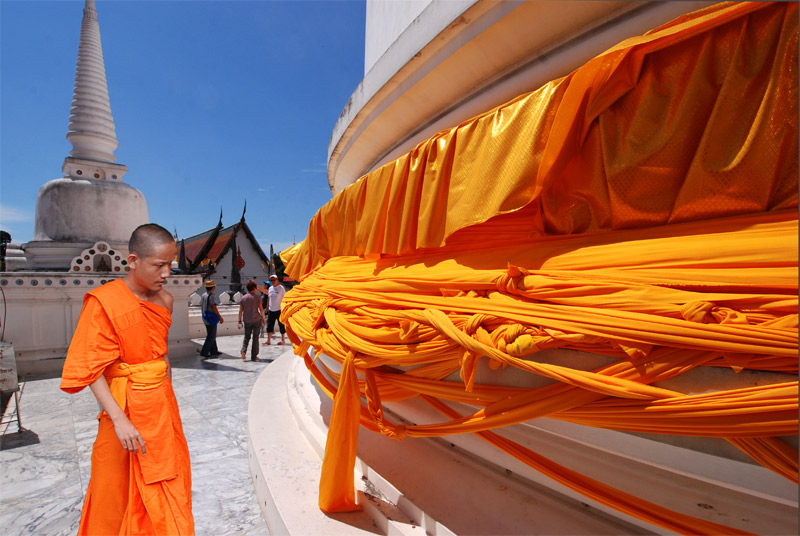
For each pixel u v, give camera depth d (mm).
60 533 2623
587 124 1437
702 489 1233
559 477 1550
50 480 3312
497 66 2121
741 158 1170
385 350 1844
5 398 5613
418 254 2188
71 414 4957
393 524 1929
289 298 3625
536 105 1536
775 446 996
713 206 1236
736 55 1172
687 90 1260
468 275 1692
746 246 1113
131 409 2012
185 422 4676
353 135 3680
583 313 1229
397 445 2482
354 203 2854
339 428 2098
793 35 1072
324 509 2184
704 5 1411
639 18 1590
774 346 938
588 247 1431
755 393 965
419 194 2131
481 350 1405
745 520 1151
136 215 9797
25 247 8859
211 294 8766
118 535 2068
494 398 1545
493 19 1923
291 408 3994
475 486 1941
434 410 2203
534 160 1500
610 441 1349
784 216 1110
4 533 2617
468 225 1715
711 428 1036
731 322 1019
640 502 1352
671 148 1301
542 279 1394
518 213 1763
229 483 3197
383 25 3439
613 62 1312
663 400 1098
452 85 2373
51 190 8945
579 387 1249
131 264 2158
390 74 2592
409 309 1883
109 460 2039
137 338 2055
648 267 1257
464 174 1815
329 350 2305
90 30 10102
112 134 10141
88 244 8914
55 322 7527
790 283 1015
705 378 1092
